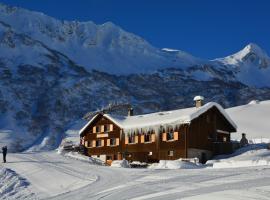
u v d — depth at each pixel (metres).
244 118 117.38
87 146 71.94
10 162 50.84
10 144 184.50
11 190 35.12
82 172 40.72
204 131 61.69
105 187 30.83
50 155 62.22
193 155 59.31
